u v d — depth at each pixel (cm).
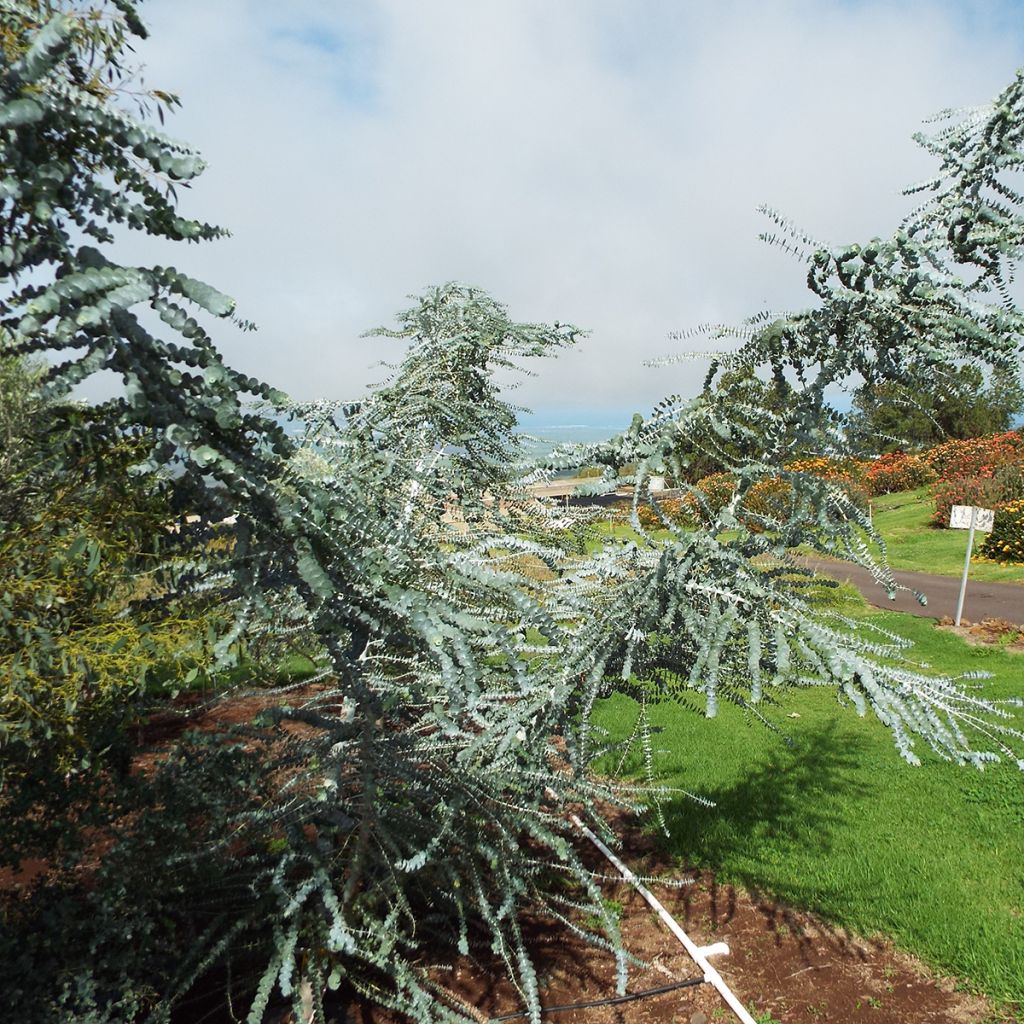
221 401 146
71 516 241
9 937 232
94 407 179
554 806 450
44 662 250
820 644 197
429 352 406
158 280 133
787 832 439
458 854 286
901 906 362
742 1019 297
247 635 257
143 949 242
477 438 398
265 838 294
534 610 188
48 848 263
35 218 127
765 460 214
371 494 254
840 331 200
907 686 193
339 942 225
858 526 217
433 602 169
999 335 170
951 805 460
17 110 118
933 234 187
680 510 247
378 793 279
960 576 1242
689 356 211
